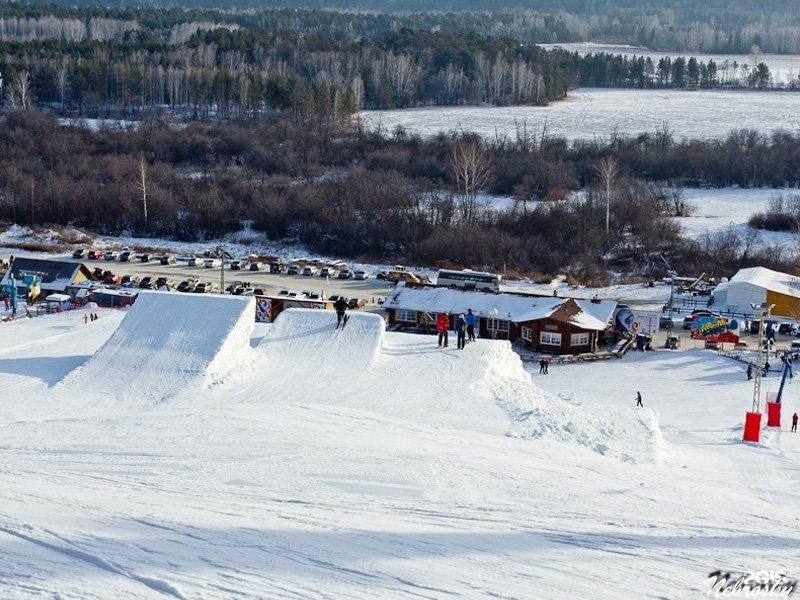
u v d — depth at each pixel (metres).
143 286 92.88
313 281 97.94
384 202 120.25
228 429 32.97
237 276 99.56
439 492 24.94
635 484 29.44
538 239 109.50
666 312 85.00
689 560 18.42
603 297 92.38
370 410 40.81
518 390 44.91
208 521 18.67
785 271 99.50
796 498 35.12
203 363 45.75
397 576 15.97
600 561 17.89
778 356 69.25
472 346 50.06
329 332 49.91
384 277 99.38
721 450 45.47
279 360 47.75
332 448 30.09
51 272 89.94
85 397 43.56
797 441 48.78
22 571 14.82
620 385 62.91
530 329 74.06
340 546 17.58
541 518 21.53
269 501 21.67
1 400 42.97
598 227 110.94
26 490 20.53
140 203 123.81
